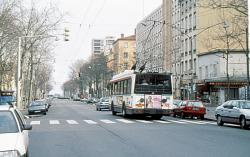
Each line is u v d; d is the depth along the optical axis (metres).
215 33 57.31
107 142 16.22
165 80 31.06
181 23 71.56
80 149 14.25
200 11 61.72
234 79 55.91
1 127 9.48
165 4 81.69
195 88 56.53
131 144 15.52
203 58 61.59
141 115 33.03
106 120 31.14
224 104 26.62
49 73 125.06
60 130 21.97
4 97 50.81
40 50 68.25
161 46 83.00
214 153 13.12
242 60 56.41
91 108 64.19
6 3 45.25
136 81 30.81
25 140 9.72
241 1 33.25
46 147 14.90
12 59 56.06
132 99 30.75
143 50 82.44
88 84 129.50
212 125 27.06
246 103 25.02
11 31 46.59
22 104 65.44
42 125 25.84
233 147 14.65
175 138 17.69
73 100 153.50
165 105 30.92
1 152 8.17
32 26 56.38
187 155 12.68
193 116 36.25
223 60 56.41
